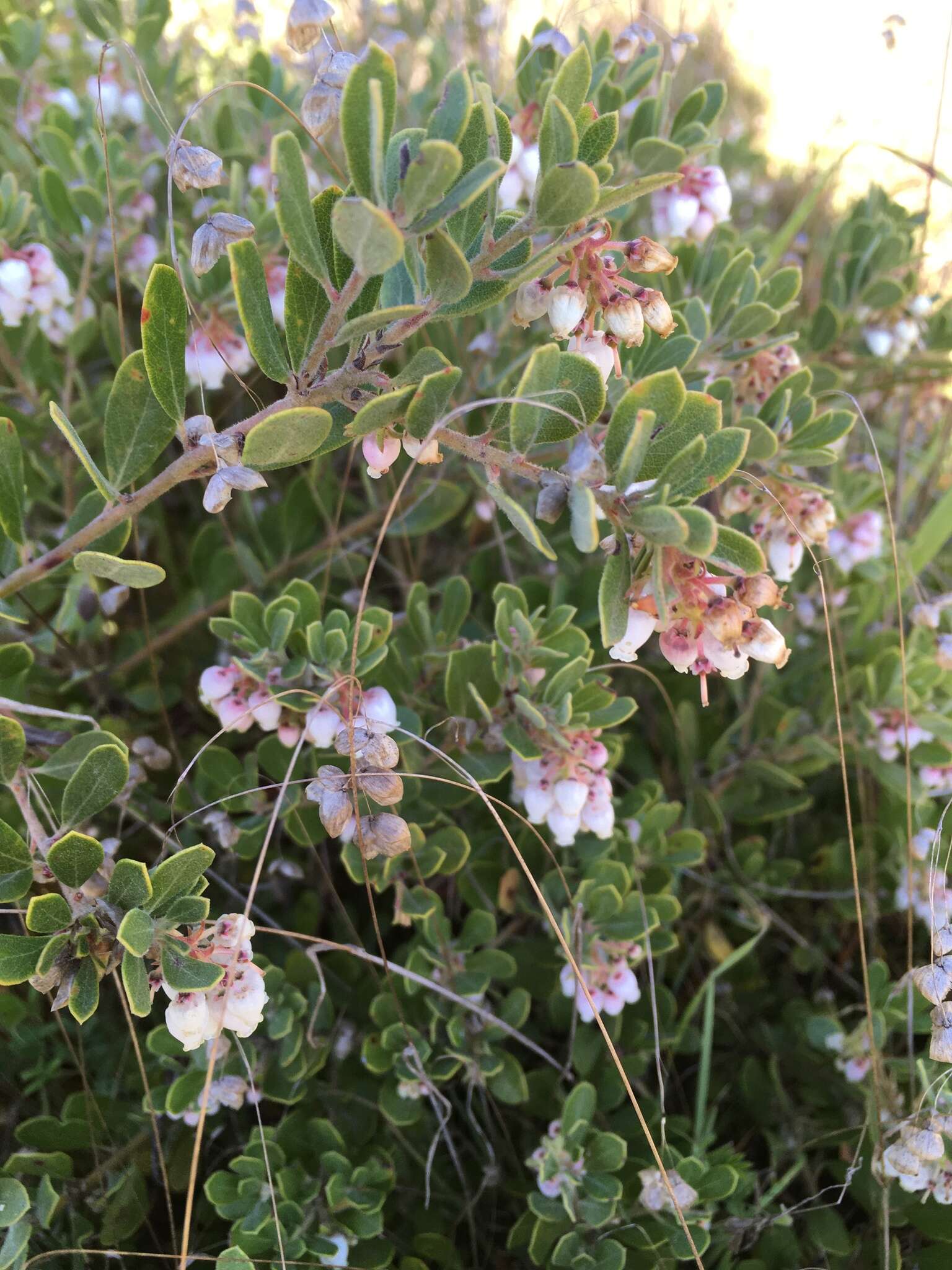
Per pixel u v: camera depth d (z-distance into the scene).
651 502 0.13
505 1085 0.21
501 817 0.23
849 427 0.21
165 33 0.35
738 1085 0.24
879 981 0.22
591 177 0.12
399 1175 0.21
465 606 0.22
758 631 0.13
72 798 0.15
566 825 0.19
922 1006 0.21
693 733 0.26
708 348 0.22
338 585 0.27
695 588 0.13
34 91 0.29
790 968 0.26
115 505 0.15
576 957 0.20
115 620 0.26
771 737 0.27
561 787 0.19
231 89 0.28
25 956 0.14
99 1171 0.19
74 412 0.25
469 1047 0.21
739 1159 0.21
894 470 0.33
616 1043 0.22
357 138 0.12
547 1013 0.24
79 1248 0.17
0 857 0.14
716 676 0.28
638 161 0.23
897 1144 0.18
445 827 0.23
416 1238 0.20
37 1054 0.20
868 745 0.25
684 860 0.23
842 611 0.28
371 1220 0.19
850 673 0.26
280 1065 0.20
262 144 0.29
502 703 0.20
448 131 0.12
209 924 0.15
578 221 0.13
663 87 0.24
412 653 0.23
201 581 0.25
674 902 0.22
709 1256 0.20
